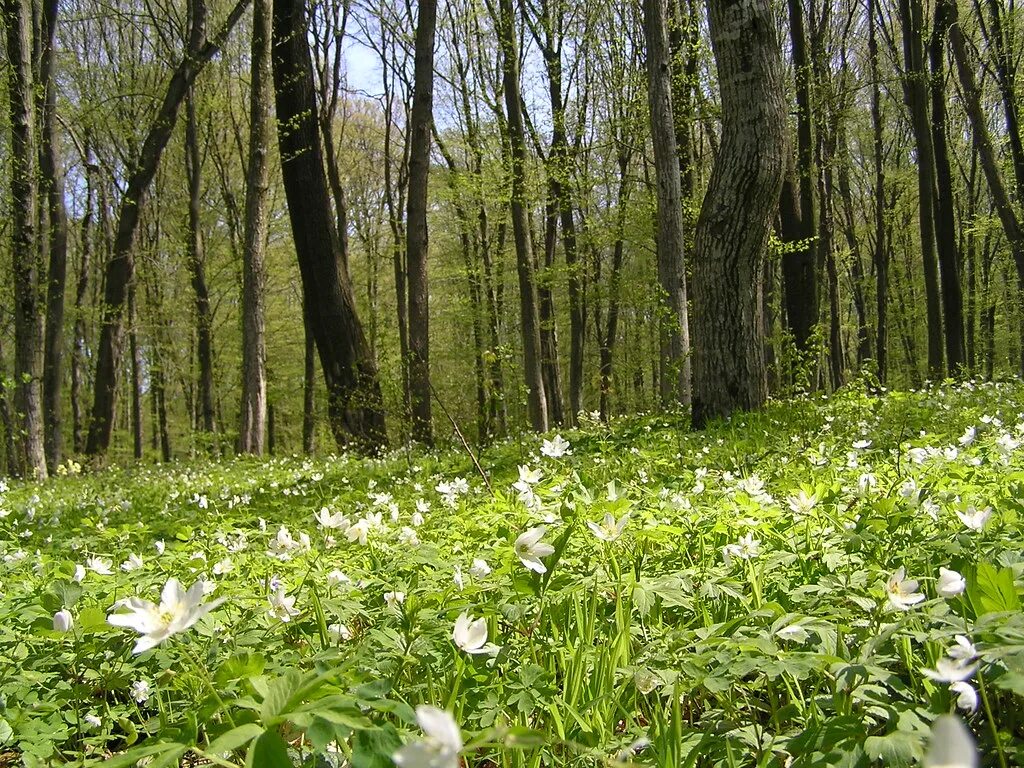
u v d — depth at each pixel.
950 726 0.97
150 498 10.64
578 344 26.25
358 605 2.90
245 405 19.11
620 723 2.35
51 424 18.31
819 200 26.16
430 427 15.44
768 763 1.96
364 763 1.36
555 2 23.36
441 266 32.34
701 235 10.19
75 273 33.03
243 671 2.06
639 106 22.27
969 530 3.06
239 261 30.31
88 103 25.58
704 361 10.30
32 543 6.80
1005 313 37.81
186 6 25.53
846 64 27.56
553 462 7.85
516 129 19.56
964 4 24.36
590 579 3.00
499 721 2.16
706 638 2.33
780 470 6.11
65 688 2.67
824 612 2.54
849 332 38.47
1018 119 23.31
